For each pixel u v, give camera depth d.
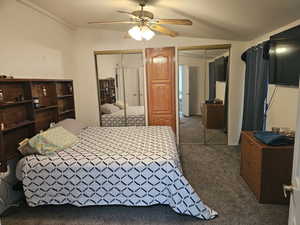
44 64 3.21
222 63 4.27
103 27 4.18
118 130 3.46
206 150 4.14
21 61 2.70
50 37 3.38
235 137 4.41
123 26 3.95
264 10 2.23
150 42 4.32
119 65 4.50
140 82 4.52
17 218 2.19
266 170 2.26
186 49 4.26
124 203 2.18
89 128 3.62
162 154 2.27
